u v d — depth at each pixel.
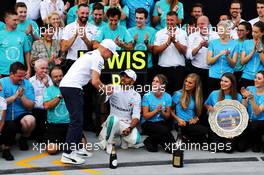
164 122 9.78
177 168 8.67
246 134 9.68
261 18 11.45
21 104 9.48
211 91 10.63
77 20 10.69
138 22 11.01
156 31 11.27
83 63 8.59
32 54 10.59
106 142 9.59
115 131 9.49
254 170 8.63
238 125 9.52
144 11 10.98
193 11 11.87
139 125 10.87
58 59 10.45
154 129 9.48
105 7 11.64
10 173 8.35
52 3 11.55
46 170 8.52
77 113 8.58
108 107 10.24
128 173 8.40
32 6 11.66
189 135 9.77
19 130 9.40
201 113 9.89
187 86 9.76
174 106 9.97
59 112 9.41
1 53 10.45
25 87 9.52
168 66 10.98
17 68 9.26
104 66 10.12
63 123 9.46
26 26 11.04
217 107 9.60
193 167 8.73
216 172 8.49
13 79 9.36
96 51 8.66
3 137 8.98
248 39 10.97
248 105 9.64
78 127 8.62
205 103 9.99
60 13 11.72
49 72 10.48
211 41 10.60
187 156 9.34
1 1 12.50
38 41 10.64
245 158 9.28
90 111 10.88
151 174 8.35
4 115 8.94
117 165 8.79
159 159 9.16
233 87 9.68
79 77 8.56
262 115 9.62
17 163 8.84
